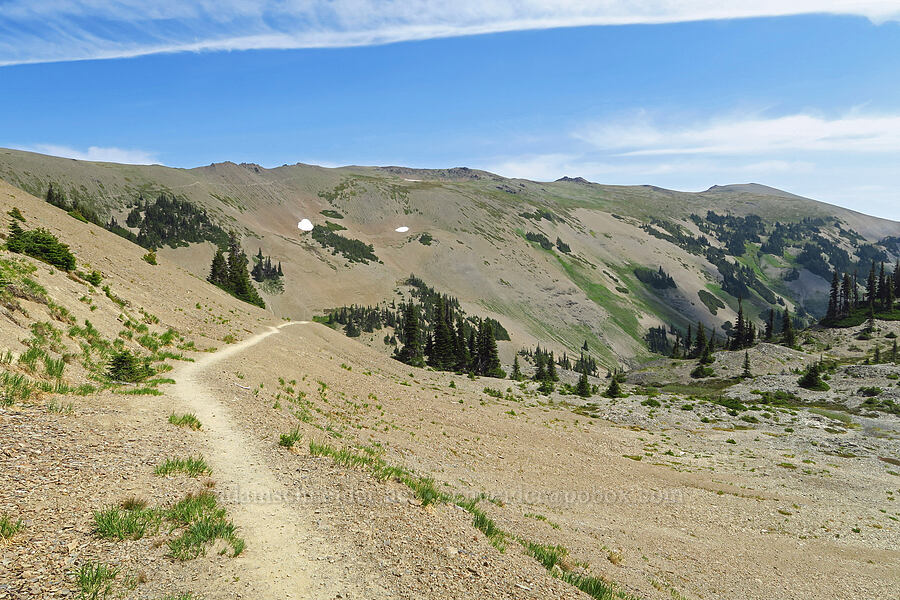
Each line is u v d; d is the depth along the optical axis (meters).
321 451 16.52
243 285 120.12
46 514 8.54
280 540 9.82
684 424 67.00
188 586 7.67
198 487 11.38
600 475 36.81
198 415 17.58
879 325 160.62
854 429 69.62
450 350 117.38
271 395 26.23
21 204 52.53
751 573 22.53
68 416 13.56
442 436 36.31
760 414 75.50
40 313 22.20
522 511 22.47
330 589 8.40
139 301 41.56
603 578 14.98
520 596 9.91
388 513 12.37
